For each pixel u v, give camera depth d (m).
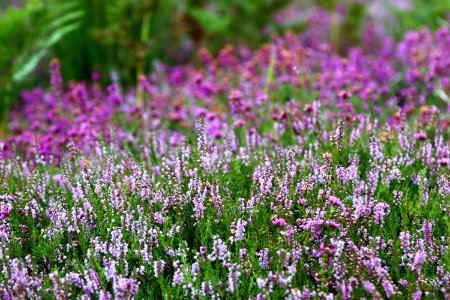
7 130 2.75
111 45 3.16
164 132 2.44
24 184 2.20
